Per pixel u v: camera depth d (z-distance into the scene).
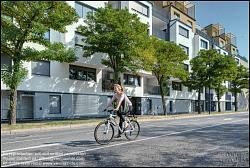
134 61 29.45
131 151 8.59
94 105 32.97
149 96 42.00
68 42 29.38
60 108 29.33
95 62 31.62
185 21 54.31
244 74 60.94
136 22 28.02
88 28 28.52
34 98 27.08
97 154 8.07
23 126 18.48
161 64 34.78
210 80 44.94
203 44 56.91
